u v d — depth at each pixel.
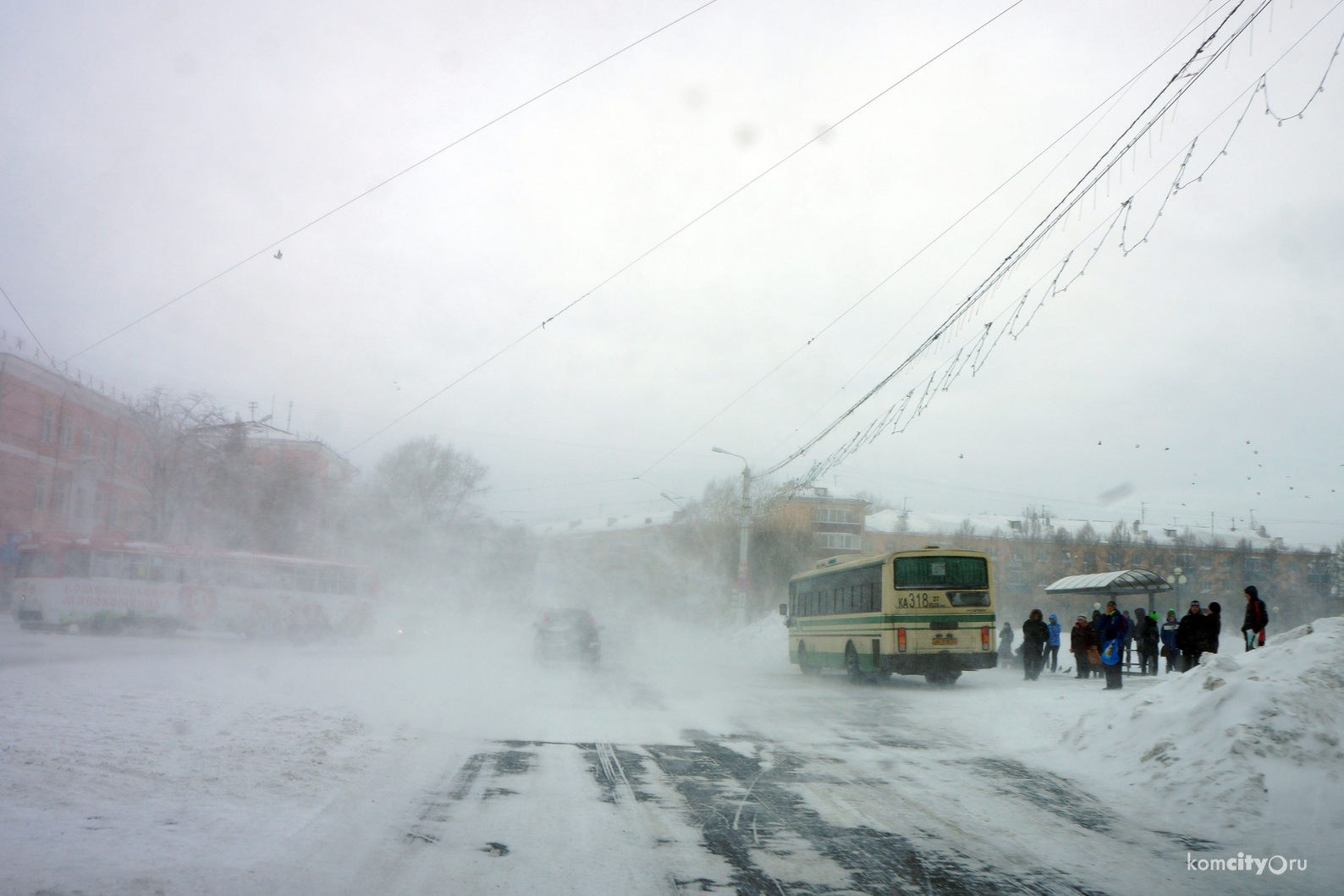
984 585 18.42
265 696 12.51
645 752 9.67
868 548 68.69
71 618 26.17
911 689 17.98
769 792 7.76
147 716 9.77
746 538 35.81
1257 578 60.97
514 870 5.31
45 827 5.39
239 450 42.69
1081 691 15.47
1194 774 7.61
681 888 5.09
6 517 34.78
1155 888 5.29
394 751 9.02
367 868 5.20
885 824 6.68
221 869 4.92
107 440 41.62
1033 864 5.72
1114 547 63.16
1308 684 8.62
